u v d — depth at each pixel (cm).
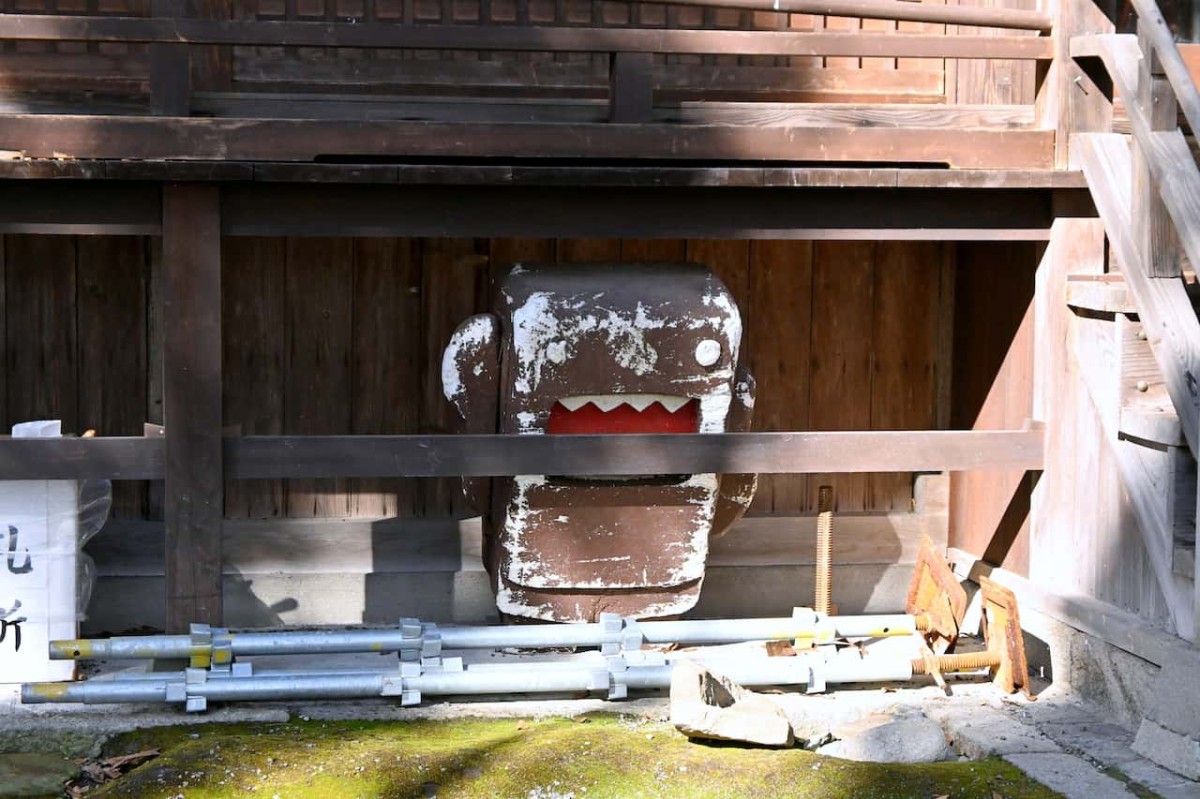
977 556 637
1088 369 539
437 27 523
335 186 518
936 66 641
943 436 557
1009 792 438
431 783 450
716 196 538
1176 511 486
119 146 506
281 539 635
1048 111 567
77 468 509
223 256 634
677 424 556
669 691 543
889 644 593
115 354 630
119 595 623
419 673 519
